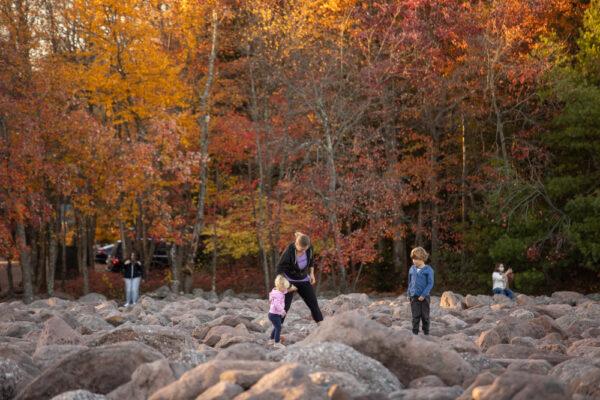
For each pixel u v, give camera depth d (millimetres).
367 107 32656
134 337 9492
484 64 34844
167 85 31359
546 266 34531
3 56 30438
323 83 30906
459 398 6137
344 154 33938
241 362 6512
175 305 22344
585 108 33188
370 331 7828
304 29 32375
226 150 35031
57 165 31000
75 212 34531
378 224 32281
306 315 19031
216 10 32344
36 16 32688
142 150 30688
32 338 13266
